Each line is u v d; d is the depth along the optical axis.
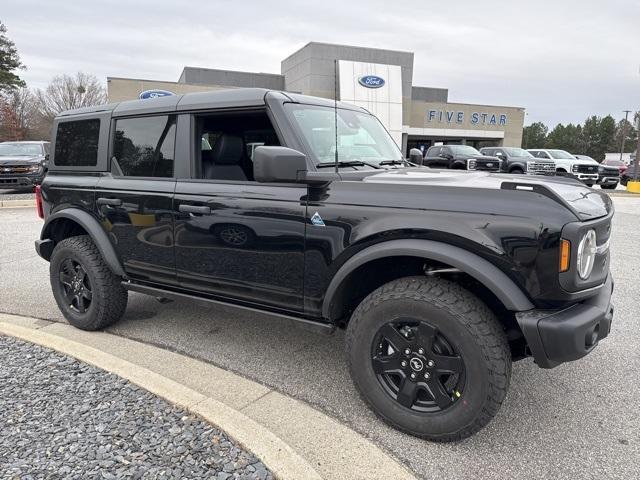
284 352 3.73
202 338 3.99
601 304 2.46
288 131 2.93
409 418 2.59
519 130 41.66
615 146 105.88
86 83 59.38
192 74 36.06
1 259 6.87
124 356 3.60
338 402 3.00
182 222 3.33
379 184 2.62
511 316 2.62
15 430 2.53
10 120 48.00
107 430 2.53
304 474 2.18
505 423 2.78
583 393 3.11
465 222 2.36
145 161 3.62
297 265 2.88
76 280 4.08
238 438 2.42
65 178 4.10
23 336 3.76
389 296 2.55
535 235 2.24
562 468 2.38
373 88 31.47
